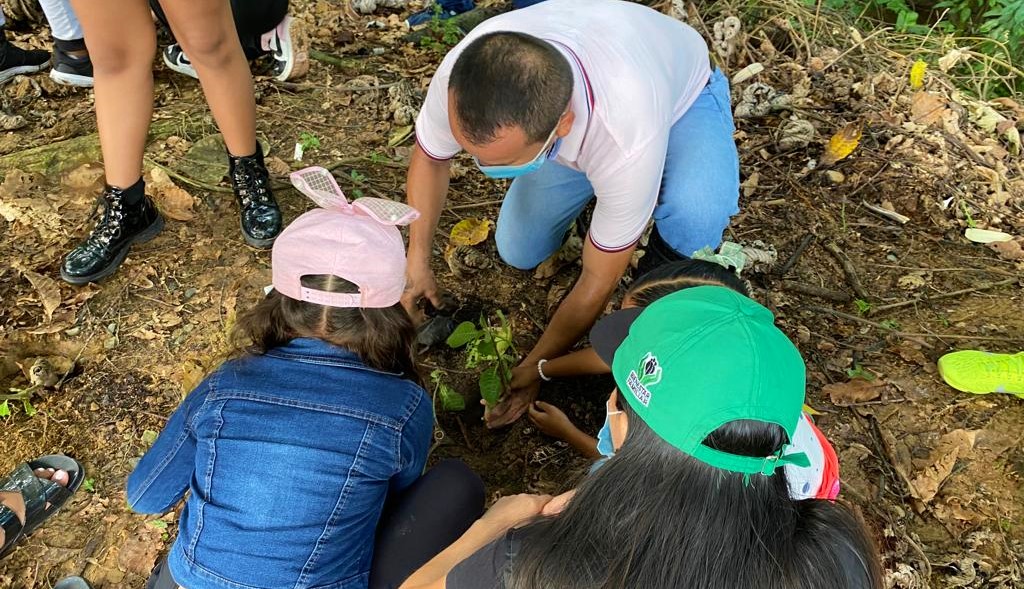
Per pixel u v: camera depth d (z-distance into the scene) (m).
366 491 1.43
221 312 2.40
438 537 1.64
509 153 1.53
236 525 1.36
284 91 3.28
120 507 1.96
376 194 2.85
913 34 4.13
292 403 1.39
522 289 2.62
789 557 0.98
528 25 1.77
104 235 2.38
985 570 1.92
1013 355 2.29
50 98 3.08
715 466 0.97
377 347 1.45
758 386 0.97
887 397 2.31
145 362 2.25
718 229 2.21
